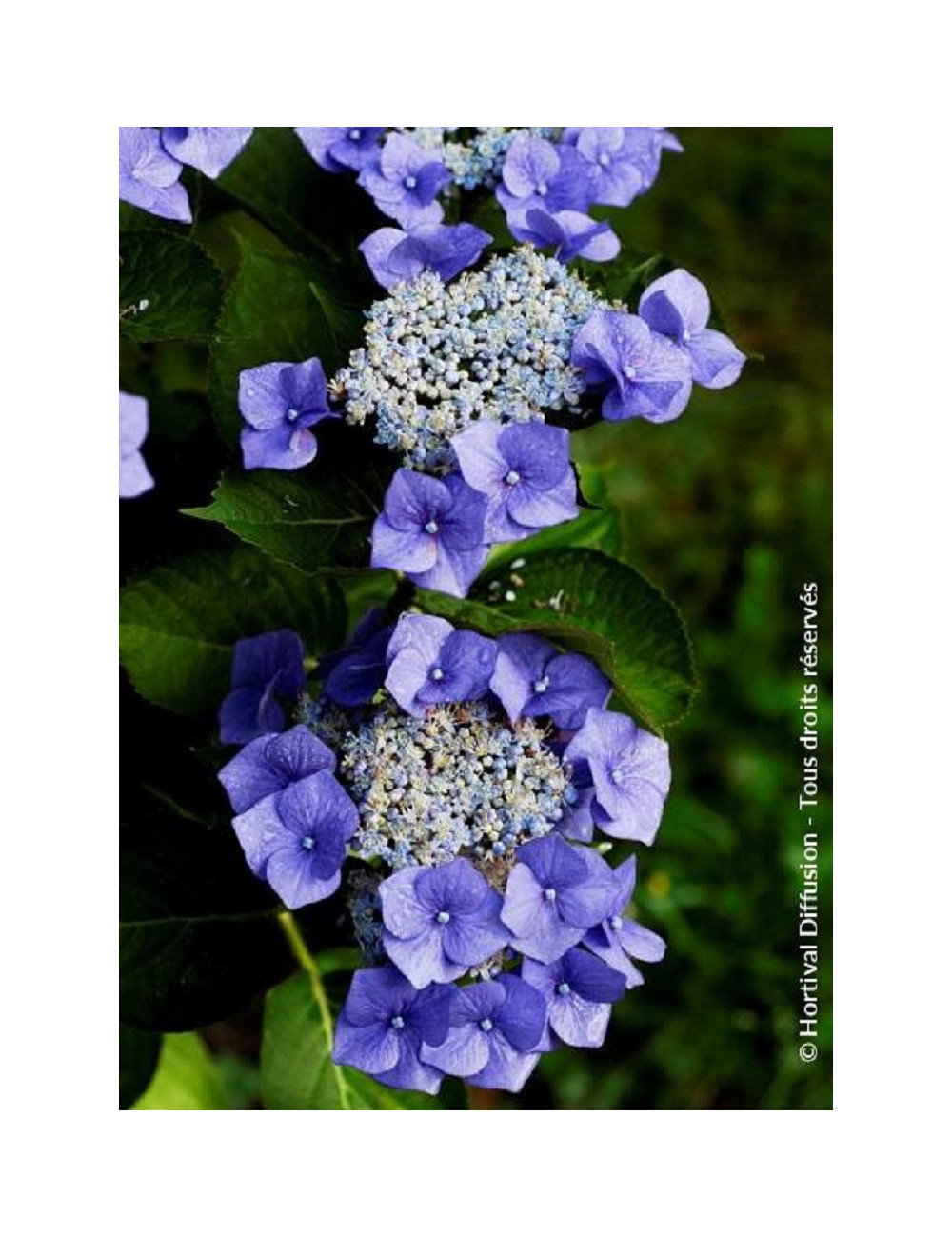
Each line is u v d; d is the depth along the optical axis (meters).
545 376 0.73
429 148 0.80
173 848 0.81
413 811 0.73
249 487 0.74
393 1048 0.72
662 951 0.75
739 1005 1.14
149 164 0.77
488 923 0.71
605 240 0.77
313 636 0.85
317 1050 0.85
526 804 0.73
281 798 0.72
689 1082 1.13
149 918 0.80
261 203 0.83
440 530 0.71
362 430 0.75
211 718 0.83
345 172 0.82
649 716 0.75
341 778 0.75
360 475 0.75
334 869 0.72
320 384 0.73
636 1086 1.13
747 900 1.15
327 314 0.76
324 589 0.85
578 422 0.74
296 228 0.83
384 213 0.81
